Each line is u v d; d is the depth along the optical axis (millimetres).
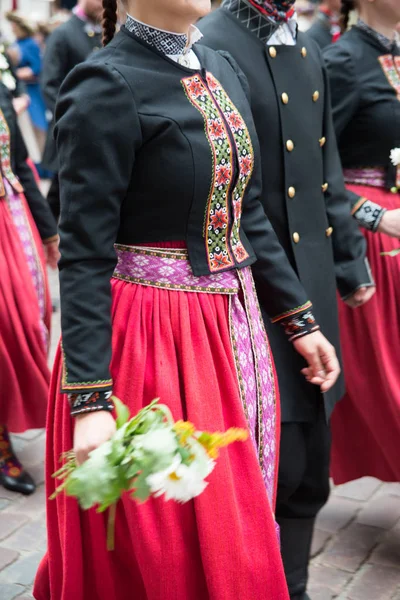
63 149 3834
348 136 6199
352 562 6152
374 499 7070
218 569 3803
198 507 3795
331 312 5277
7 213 7430
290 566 5270
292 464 5000
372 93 6047
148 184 3906
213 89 4102
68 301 3812
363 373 6230
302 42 5156
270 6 4891
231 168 4031
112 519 3465
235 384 4062
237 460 3996
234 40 4883
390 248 6133
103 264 3842
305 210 5082
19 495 7156
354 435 6430
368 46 6102
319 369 4586
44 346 7391
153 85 3896
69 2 26359
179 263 4004
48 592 4488
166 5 3881
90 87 3795
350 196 6031
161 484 3039
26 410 7320
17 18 18203
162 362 3914
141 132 3850
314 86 5133
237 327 4160
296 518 5254
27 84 18125
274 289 4500
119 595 4043
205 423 3889
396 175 6117
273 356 4871
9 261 7301
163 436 3084
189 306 4016
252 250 4371
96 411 3773
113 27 4406
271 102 4898
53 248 8008
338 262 5547
